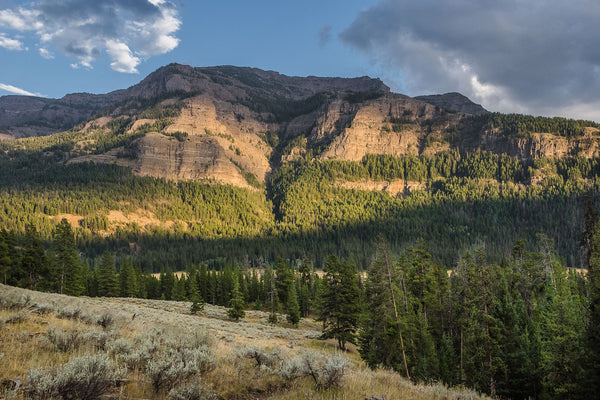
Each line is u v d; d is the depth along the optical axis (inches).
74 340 388.2
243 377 418.9
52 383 242.5
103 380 273.6
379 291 1444.4
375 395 405.4
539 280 1870.1
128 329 586.2
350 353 1676.9
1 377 266.7
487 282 1312.7
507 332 1252.5
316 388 411.8
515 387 1167.6
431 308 1654.8
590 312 795.4
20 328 429.4
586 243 1610.5
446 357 1346.0
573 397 816.9
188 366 349.7
